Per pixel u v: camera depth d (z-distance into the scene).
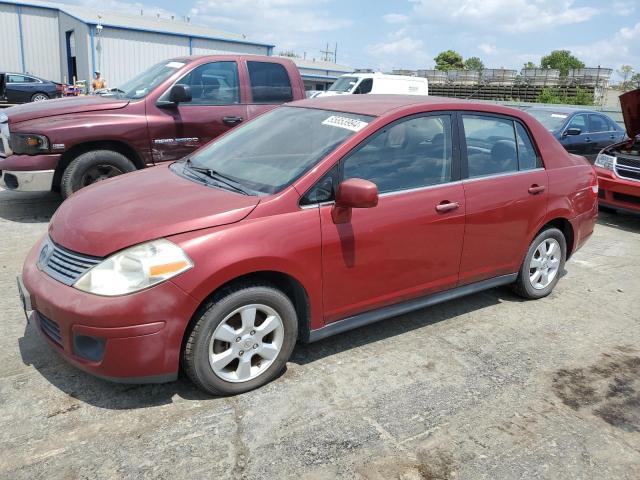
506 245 4.36
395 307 3.79
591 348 4.07
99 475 2.52
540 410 3.24
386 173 3.61
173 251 2.83
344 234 3.34
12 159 6.21
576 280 5.56
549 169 4.63
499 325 4.36
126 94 6.93
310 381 3.38
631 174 8.05
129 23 30.09
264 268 3.04
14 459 2.59
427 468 2.70
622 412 3.28
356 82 15.85
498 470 2.72
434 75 39.44
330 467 2.66
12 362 3.40
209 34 32.44
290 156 3.56
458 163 3.99
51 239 3.21
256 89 7.37
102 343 2.80
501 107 4.37
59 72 33.53
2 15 31.05
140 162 6.69
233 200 3.16
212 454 2.70
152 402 3.08
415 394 3.32
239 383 3.15
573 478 2.71
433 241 3.80
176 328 2.85
